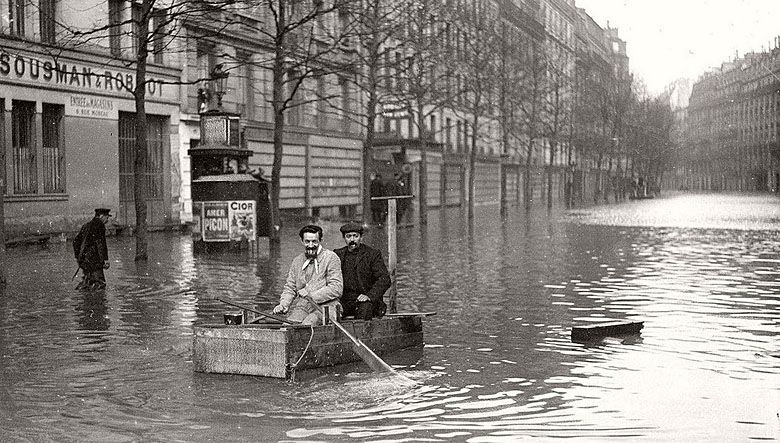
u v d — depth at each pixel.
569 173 72.62
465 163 68.06
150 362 10.04
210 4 25.14
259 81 40.34
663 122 112.06
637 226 40.19
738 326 12.55
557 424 7.54
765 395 8.52
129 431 7.30
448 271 20.20
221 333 9.39
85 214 29.72
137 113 21.23
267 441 7.02
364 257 10.88
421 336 11.19
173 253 24.20
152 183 33.62
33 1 27.27
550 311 14.09
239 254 23.66
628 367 9.83
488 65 54.75
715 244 28.95
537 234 34.06
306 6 34.81
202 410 7.95
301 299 10.34
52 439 7.09
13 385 8.93
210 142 24.62
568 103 77.88
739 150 173.00
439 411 7.96
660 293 16.27
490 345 11.20
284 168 42.66
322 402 8.25
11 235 26.19
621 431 7.33
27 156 27.48
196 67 35.94
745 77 171.62
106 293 16.00
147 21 21.33
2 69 26.05
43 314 13.57
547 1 92.06
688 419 7.69
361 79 47.06
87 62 29.69
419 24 38.19
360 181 51.84
